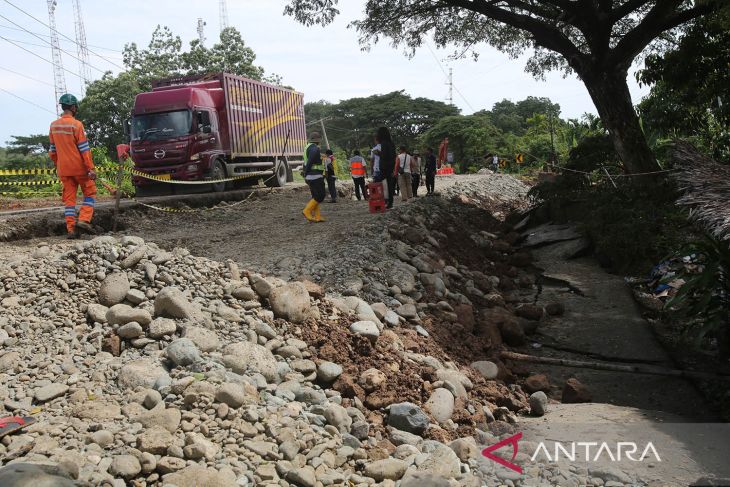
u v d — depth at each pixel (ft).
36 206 57.98
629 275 41.73
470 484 15.07
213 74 67.97
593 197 50.31
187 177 61.67
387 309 26.94
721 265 25.70
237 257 34.27
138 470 12.75
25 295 20.54
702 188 29.94
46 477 10.98
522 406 22.41
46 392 15.66
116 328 18.94
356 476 14.79
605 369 27.37
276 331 21.30
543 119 159.33
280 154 82.23
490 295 36.50
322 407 17.26
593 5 50.93
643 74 51.37
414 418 17.66
